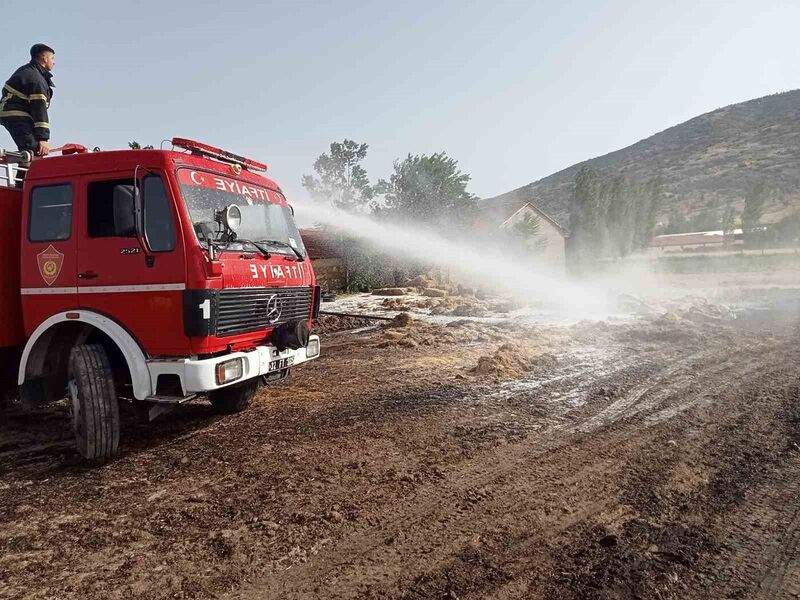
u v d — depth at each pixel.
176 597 3.20
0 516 4.27
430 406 7.01
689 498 4.43
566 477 4.85
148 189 5.23
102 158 5.36
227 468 5.16
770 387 7.86
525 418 6.52
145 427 6.50
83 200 5.39
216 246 5.25
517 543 3.76
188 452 5.62
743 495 4.47
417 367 9.30
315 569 3.46
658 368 9.07
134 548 3.76
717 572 3.40
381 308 18.62
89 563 3.58
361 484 4.73
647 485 4.68
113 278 5.28
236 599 3.17
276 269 6.11
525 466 5.09
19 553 3.71
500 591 3.21
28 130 7.47
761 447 5.54
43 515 4.28
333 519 4.10
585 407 6.96
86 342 5.79
